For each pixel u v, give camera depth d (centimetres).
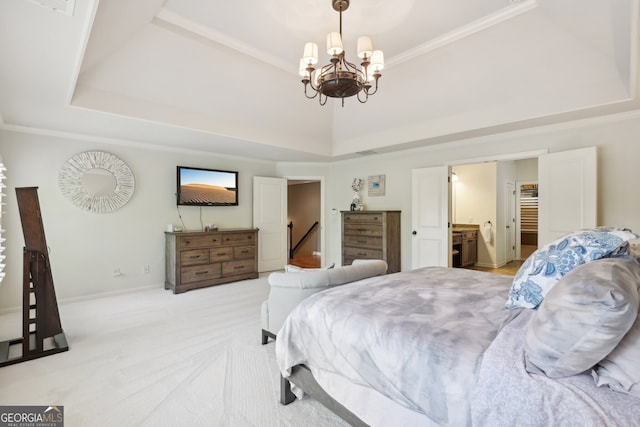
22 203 251
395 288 199
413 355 124
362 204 592
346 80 225
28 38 193
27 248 250
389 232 509
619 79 288
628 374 88
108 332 299
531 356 100
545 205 372
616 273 97
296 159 611
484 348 115
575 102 315
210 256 486
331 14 271
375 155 567
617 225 333
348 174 620
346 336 150
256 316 347
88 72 298
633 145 325
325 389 163
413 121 441
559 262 139
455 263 615
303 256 903
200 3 259
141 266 468
